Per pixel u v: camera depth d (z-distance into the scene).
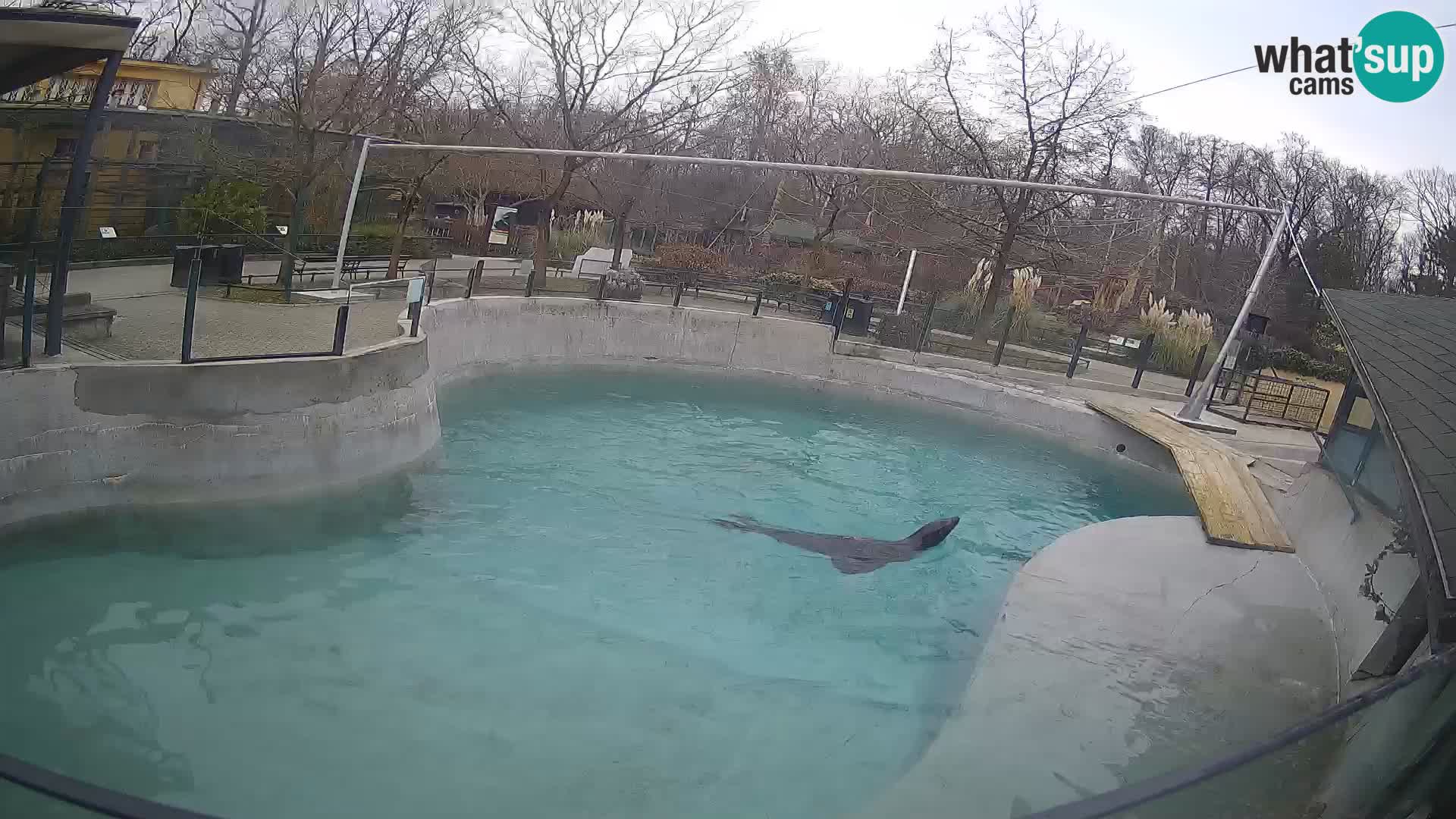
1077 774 6.03
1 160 17.02
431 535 10.77
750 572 10.96
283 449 10.52
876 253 36.06
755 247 38.25
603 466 14.26
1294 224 37.00
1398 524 8.22
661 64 24.53
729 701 7.88
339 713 7.09
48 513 8.85
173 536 9.48
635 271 25.00
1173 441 15.80
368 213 26.48
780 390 20.61
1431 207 44.25
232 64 24.33
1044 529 13.98
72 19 8.73
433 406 13.23
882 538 12.80
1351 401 10.95
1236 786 5.59
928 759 6.11
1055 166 28.03
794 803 6.45
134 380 9.41
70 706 6.67
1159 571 9.67
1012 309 22.70
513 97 29.39
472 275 17.88
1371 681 6.87
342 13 23.25
